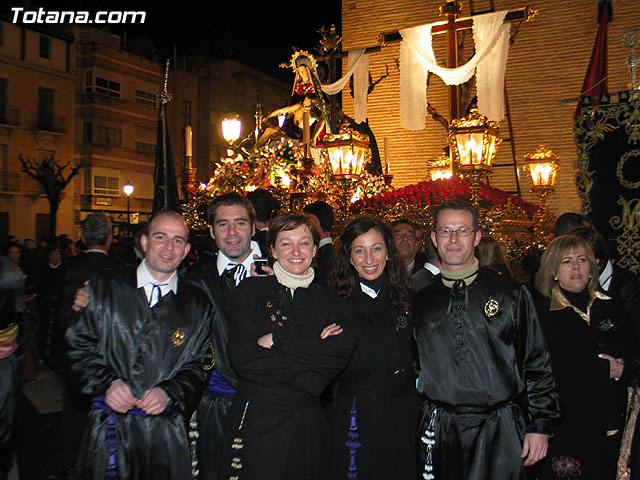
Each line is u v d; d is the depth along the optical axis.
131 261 7.61
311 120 9.58
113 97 32.06
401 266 3.38
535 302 3.59
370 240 3.29
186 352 3.11
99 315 3.01
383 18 14.01
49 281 7.16
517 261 5.81
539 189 7.73
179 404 2.97
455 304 2.99
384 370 3.19
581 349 3.30
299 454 2.86
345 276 3.40
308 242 3.17
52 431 5.72
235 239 3.48
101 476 2.89
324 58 10.31
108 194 32.06
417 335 3.10
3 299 3.59
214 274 3.54
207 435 3.32
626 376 3.33
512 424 2.89
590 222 4.23
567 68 12.71
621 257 4.58
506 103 13.00
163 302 3.08
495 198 5.79
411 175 13.84
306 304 3.10
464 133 5.64
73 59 30.73
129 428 2.96
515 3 13.10
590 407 3.24
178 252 3.07
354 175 6.45
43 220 29.67
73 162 30.97
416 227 5.36
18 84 28.44
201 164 37.25
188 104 36.41
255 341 2.98
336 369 2.96
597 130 4.72
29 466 4.86
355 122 10.95
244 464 2.85
